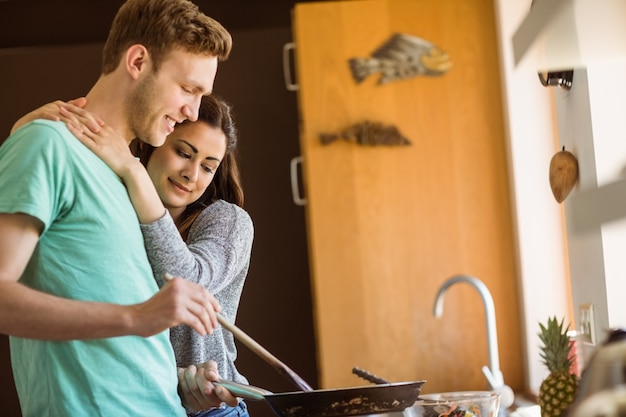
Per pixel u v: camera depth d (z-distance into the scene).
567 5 1.96
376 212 4.28
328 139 4.28
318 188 4.29
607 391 1.37
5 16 4.95
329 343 4.25
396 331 4.25
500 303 4.22
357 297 4.26
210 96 2.38
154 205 1.97
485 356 4.22
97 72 4.95
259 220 4.84
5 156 1.78
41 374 1.82
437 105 4.28
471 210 4.25
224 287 2.30
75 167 1.80
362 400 1.83
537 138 4.12
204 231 2.29
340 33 4.31
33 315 1.69
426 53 4.29
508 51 4.13
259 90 4.87
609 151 2.53
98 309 1.73
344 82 4.30
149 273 1.91
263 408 4.39
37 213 1.71
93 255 1.81
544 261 4.09
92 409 1.81
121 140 1.94
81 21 4.96
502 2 4.13
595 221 2.58
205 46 1.97
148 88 1.96
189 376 2.12
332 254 4.28
